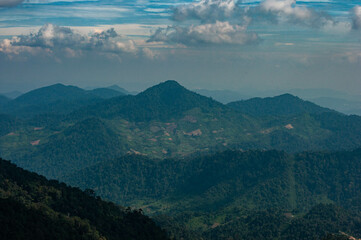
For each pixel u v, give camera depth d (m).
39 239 135.12
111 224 175.12
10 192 170.00
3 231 130.25
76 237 149.25
